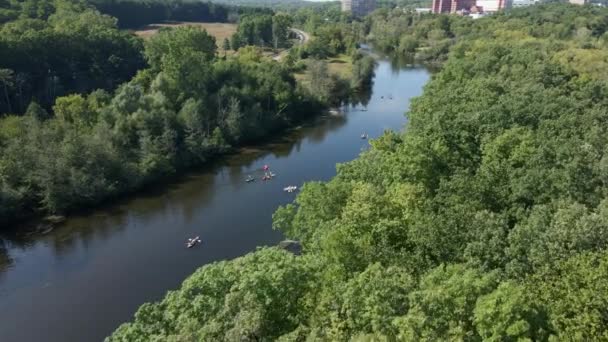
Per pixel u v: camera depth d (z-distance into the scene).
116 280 67.44
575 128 67.69
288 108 140.62
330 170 107.12
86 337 57.44
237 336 30.61
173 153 105.75
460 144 66.50
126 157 99.38
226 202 91.38
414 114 89.62
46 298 63.91
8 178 83.88
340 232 43.44
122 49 145.50
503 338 28.19
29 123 94.25
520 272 35.19
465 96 86.75
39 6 169.25
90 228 81.75
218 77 133.50
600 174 49.62
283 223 65.50
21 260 72.25
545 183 48.34
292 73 166.50
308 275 37.62
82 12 181.00
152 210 88.25
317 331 31.69
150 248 75.25
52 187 85.00
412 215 46.00
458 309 30.11
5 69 106.62
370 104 162.88
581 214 39.97
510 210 46.75
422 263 39.66
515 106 74.44
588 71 131.75
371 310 31.50
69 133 92.00
